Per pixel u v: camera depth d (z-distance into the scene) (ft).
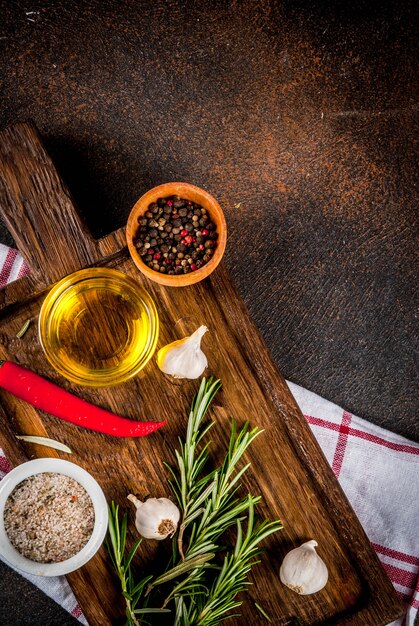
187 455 2.07
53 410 2.12
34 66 2.56
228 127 2.59
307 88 2.59
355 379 2.59
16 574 2.51
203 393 2.10
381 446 2.52
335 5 2.58
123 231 2.19
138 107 2.58
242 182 2.59
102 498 2.10
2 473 2.41
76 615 2.42
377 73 2.59
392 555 2.49
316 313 2.59
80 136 2.57
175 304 2.20
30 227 2.16
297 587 2.14
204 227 2.23
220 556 2.19
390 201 2.60
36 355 2.17
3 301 2.14
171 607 2.18
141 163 2.58
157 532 2.12
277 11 2.58
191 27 2.58
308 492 2.20
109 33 2.57
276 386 2.19
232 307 2.20
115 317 2.20
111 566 2.16
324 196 2.60
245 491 2.20
